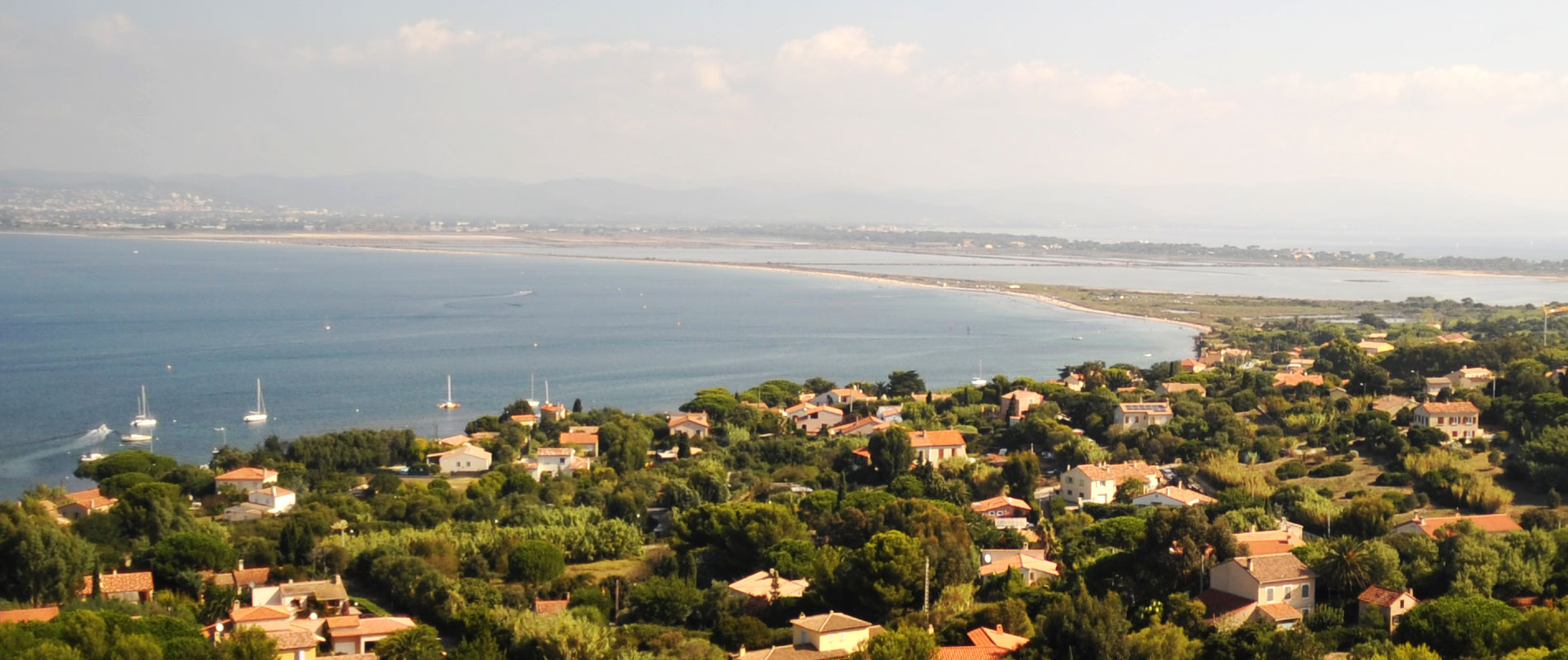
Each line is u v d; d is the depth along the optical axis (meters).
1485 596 110.88
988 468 185.88
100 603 124.00
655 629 119.00
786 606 124.19
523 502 180.62
